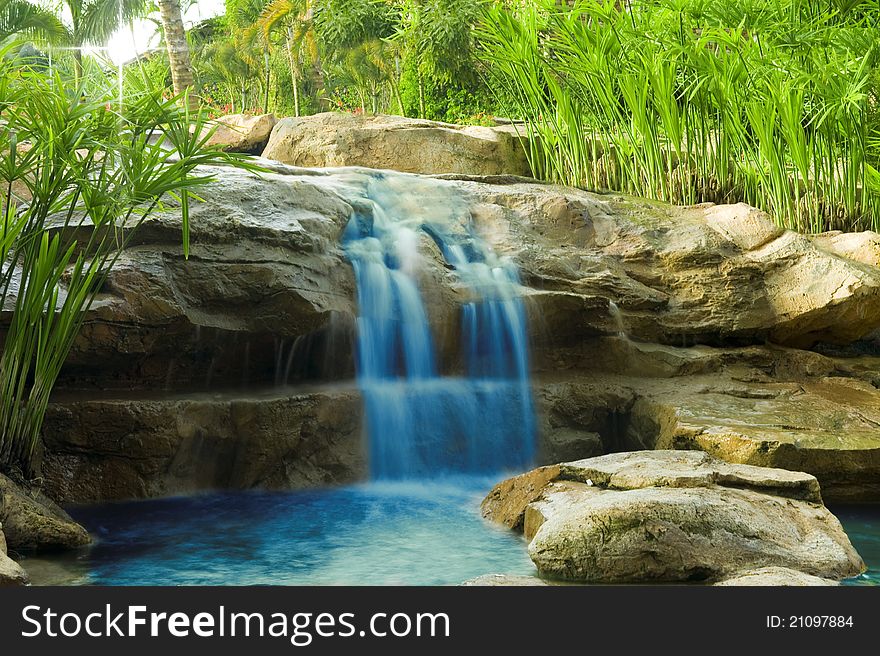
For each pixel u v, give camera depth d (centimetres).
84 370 788
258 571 553
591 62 1271
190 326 803
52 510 639
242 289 826
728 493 601
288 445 809
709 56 1209
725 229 1127
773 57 1216
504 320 963
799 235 1097
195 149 659
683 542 526
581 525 534
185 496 771
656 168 1276
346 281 908
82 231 800
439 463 878
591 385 954
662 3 1241
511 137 1408
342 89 3030
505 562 575
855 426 845
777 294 1065
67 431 732
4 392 641
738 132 1246
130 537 635
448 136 1375
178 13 1820
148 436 747
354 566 565
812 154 1244
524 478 702
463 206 1089
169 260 807
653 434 907
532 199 1128
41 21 1566
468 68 1744
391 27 2067
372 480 848
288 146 1377
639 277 1082
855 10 1322
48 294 652
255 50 3102
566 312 978
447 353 962
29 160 642
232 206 855
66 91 647
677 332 1051
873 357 1107
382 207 1052
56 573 544
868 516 736
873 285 1028
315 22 2252
